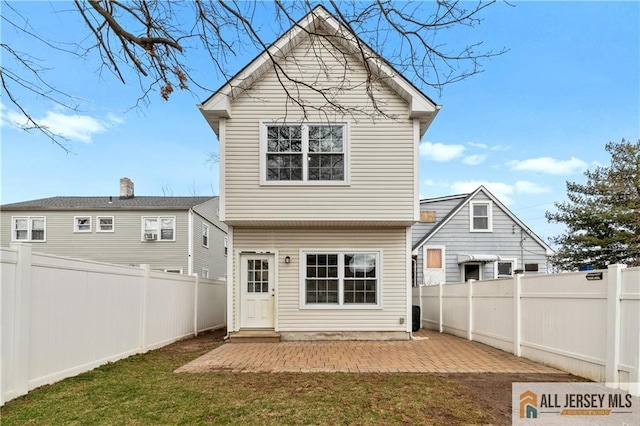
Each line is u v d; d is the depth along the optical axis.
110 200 22.48
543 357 6.68
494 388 5.10
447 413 4.16
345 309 9.76
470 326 9.64
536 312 6.94
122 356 7.06
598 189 14.37
